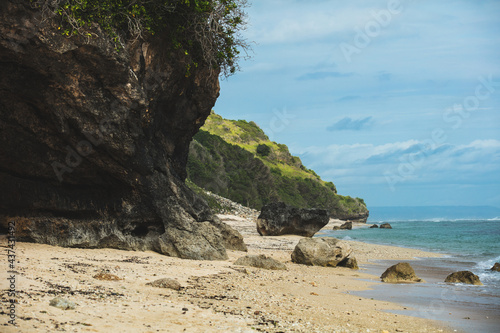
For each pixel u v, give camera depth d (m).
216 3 19.80
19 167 16.89
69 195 18.11
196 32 19.67
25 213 17.34
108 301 9.49
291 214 50.25
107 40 15.80
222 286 13.66
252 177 142.12
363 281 18.31
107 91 16.89
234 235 26.59
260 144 176.62
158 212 19.78
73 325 7.41
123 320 8.19
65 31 14.53
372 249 37.62
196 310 9.72
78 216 18.38
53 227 17.61
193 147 121.44
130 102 17.34
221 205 92.25
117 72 16.45
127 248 19.23
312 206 164.75
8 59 14.44
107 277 12.27
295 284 15.72
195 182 117.56
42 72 15.14
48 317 7.58
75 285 10.65
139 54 18.58
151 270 14.93
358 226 128.38
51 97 15.85
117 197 19.20
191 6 18.70
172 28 19.47
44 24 14.09
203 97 23.98
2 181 16.88
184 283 13.46
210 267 17.59
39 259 13.88
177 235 19.94
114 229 18.98
